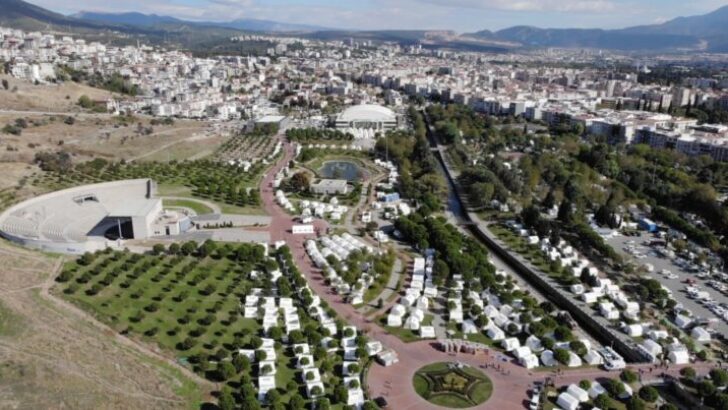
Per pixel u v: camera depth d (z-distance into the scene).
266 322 193.00
